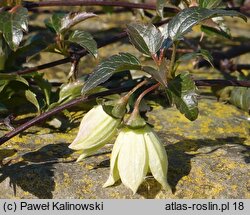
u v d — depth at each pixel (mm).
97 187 341
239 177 350
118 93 374
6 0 405
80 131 331
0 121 386
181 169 352
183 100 334
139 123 318
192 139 396
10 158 364
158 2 397
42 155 368
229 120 427
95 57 385
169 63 353
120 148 319
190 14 335
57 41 405
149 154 318
